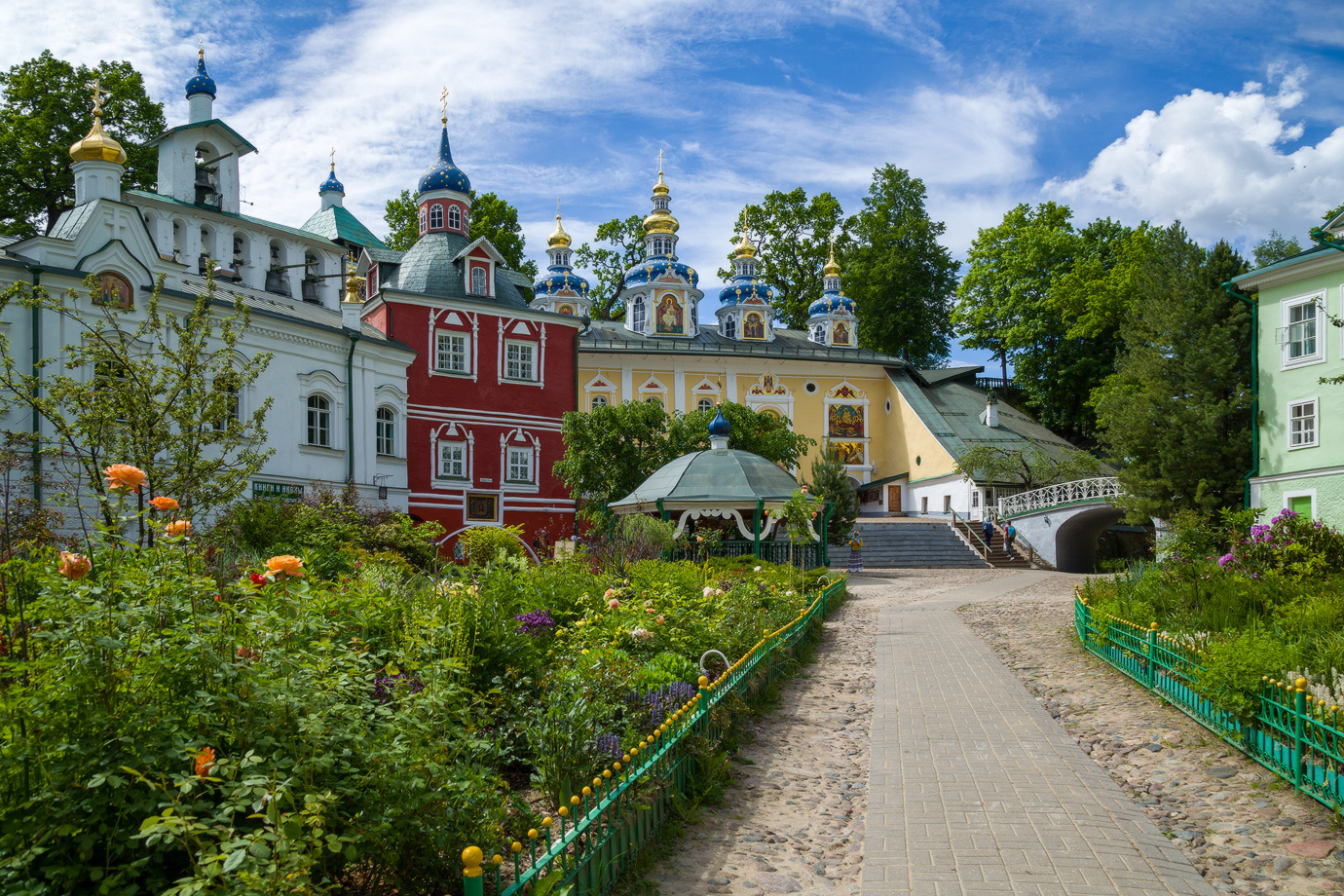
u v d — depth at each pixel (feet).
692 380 185.26
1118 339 178.70
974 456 153.69
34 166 123.44
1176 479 99.25
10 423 67.92
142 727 12.27
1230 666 26.73
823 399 191.72
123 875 11.21
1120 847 20.26
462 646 24.34
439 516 116.37
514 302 128.88
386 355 108.88
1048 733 30.50
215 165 124.77
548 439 127.75
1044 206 203.31
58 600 13.75
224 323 45.83
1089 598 51.08
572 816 15.98
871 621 63.67
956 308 209.36
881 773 26.16
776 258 224.53
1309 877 18.76
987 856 19.83
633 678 25.88
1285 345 82.89
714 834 21.49
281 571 16.48
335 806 13.41
